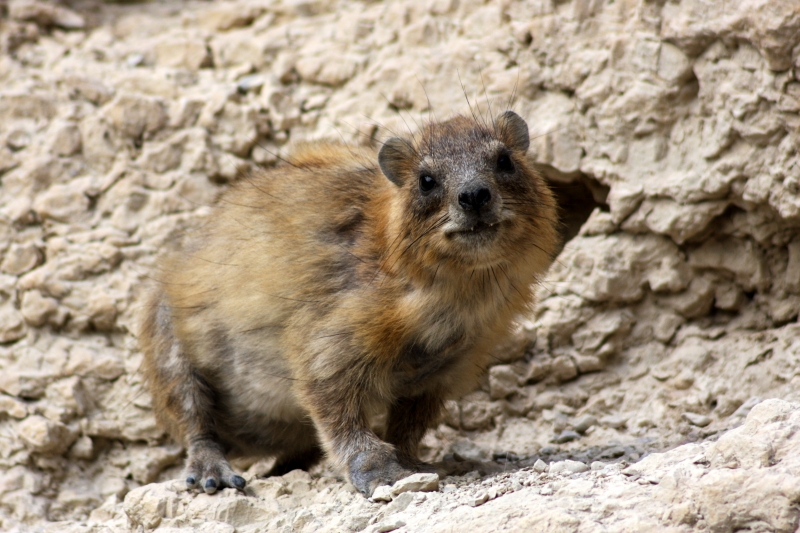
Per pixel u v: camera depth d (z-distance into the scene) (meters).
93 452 16.94
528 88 17.02
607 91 16.14
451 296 12.36
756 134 14.66
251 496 12.78
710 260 15.83
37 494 16.23
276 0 21.19
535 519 9.00
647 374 16.08
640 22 15.86
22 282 17.42
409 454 13.90
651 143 15.86
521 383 16.50
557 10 16.89
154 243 17.94
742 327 15.79
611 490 9.44
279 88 19.22
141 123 18.67
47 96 19.05
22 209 17.97
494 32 17.62
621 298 16.31
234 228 13.94
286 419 14.34
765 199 14.73
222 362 14.20
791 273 15.30
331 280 12.70
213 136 18.81
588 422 15.56
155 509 12.31
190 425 14.49
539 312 16.75
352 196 13.18
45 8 21.56
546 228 12.68
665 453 10.30
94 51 20.67
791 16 13.92
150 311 15.05
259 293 13.09
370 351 12.48
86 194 18.22
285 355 13.05
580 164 16.47
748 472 8.67
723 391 15.00
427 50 18.39
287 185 13.92
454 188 11.65
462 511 9.80
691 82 15.55
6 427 16.64
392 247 12.26
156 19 22.36
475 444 15.10
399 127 17.98
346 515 10.96
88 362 17.16
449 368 13.48
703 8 15.01
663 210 15.73
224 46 20.33
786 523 8.25
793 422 9.34
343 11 20.58
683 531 8.48
